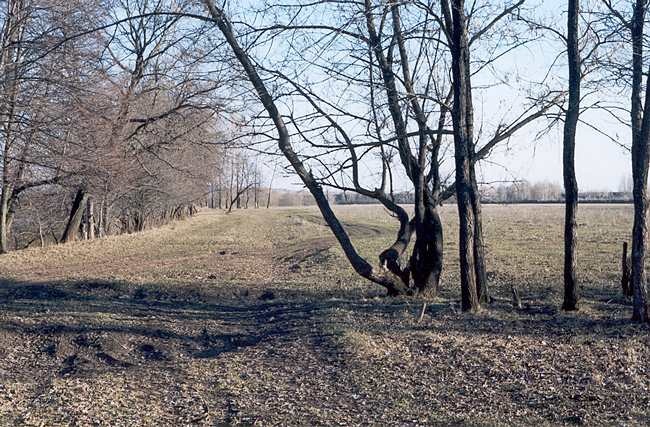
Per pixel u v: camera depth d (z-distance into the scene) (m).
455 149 12.54
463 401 8.24
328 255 26.55
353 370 9.56
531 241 29.98
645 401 7.79
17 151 22.19
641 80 11.69
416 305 13.34
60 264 26.95
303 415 8.10
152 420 8.14
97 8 20.03
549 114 12.92
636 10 11.54
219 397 8.91
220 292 18.28
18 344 12.03
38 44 19.31
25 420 8.23
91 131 20.86
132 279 21.28
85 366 10.74
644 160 10.93
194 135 20.89
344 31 12.04
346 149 12.94
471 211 12.61
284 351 10.74
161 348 11.60
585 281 16.88
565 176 12.37
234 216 79.06
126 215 53.09
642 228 10.99
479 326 11.30
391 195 14.88
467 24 12.41
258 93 12.77
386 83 12.91
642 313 10.97
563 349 9.77
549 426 7.22
